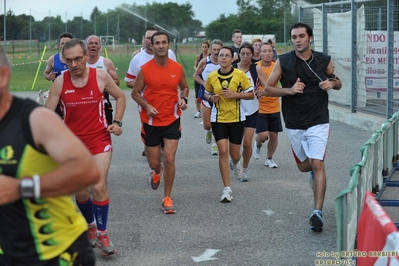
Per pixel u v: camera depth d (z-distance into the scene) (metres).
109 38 71.19
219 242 6.98
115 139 14.25
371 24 15.73
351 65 16.48
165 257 6.52
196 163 11.48
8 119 3.27
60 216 3.57
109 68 9.64
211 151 12.37
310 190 9.37
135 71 9.79
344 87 17.41
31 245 3.56
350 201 4.83
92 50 9.52
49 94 6.55
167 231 7.40
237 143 9.20
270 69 11.08
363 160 5.91
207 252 6.66
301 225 7.59
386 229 3.74
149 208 8.44
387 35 14.10
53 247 3.59
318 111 7.46
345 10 18.25
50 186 3.15
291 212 8.17
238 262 6.34
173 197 9.00
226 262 6.34
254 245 6.86
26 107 3.28
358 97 16.44
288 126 7.63
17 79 34.84
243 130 9.08
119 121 6.72
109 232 7.36
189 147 13.13
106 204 6.48
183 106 8.21
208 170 10.87
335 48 17.66
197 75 11.52
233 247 6.80
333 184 9.69
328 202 8.62
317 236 7.16
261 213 8.14
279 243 6.92
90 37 9.48
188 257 6.51
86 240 3.74
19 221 3.51
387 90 14.33
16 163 3.26
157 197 9.04
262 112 10.82
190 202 8.73
